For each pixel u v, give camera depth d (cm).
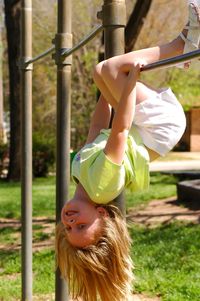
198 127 3195
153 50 277
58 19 410
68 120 412
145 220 987
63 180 412
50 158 1967
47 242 864
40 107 2486
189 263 668
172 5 1562
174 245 757
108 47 305
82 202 266
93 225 262
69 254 265
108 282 260
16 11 1733
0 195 1444
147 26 1622
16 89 1777
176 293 563
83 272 262
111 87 276
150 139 275
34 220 1077
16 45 1736
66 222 266
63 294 421
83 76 2300
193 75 2258
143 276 620
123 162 262
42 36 2281
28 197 545
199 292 556
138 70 263
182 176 1753
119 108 256
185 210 1069
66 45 409
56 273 421
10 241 908
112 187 259
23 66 538
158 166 2325
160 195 1275
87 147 269
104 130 275
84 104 2350
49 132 2450
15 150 1819
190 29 272
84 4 1995
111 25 303
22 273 551
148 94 279
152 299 561
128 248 269
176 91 2248
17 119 1802
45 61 2336
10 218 1154
